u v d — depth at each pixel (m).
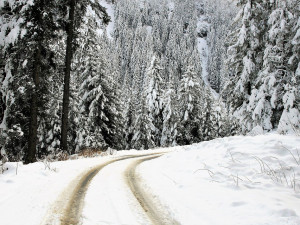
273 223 3.65
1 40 12.72
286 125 12.98
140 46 148.25
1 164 7.82
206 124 40.34
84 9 15.41
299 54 13.89
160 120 38.41
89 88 25.55
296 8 14.77
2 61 13.84
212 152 9.32
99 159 12.97
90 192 5.78
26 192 5.45
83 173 8.31
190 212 4.52
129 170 9.32
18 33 11.95
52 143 22.36
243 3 17.30
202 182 6.49
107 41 131.38
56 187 6.12
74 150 24.83
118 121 30.80
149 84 37.81
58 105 22.31
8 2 12.67
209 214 4.35
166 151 21.67
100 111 24.64
